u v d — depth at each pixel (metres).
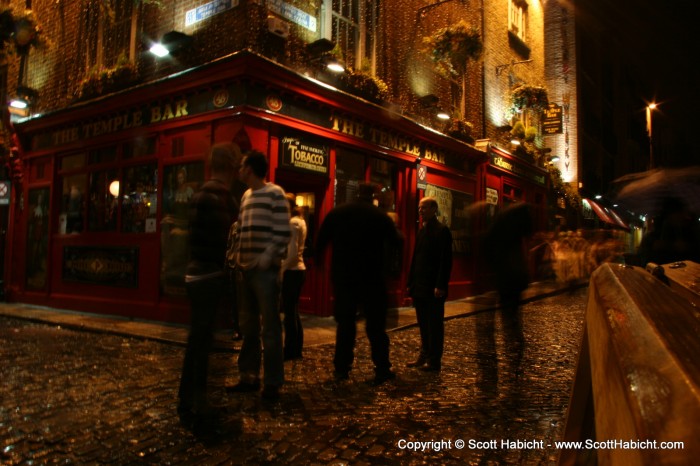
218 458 2.99
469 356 5.89
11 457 2.98
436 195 11.95
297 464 2.93
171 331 7.11
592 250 16.67
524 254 4.78
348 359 4.70
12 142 10.97
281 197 4.11
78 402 3.99
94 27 9.97
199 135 7.82
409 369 5.21
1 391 4.27
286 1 8.41
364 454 3.07
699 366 0.54
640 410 0.52
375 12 10.55
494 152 13.98
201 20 8.27
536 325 8.31
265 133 7.69
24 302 10.43
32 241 10.48
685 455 0.38
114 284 8.84
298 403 4.02
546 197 18.27
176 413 3.74
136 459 2.96
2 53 10.13
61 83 10.39
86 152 9.62
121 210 8.93
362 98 9.58
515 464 2.96
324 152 8.82
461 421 3.65
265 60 7.35
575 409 1.30
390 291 10.23
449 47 11.17
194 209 3.71
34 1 11.26
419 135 10.95
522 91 15.02
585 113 23.48
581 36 23.06
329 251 8.88
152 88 8.25
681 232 5.07
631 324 0.81
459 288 12.41
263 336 4.12
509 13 16.41
